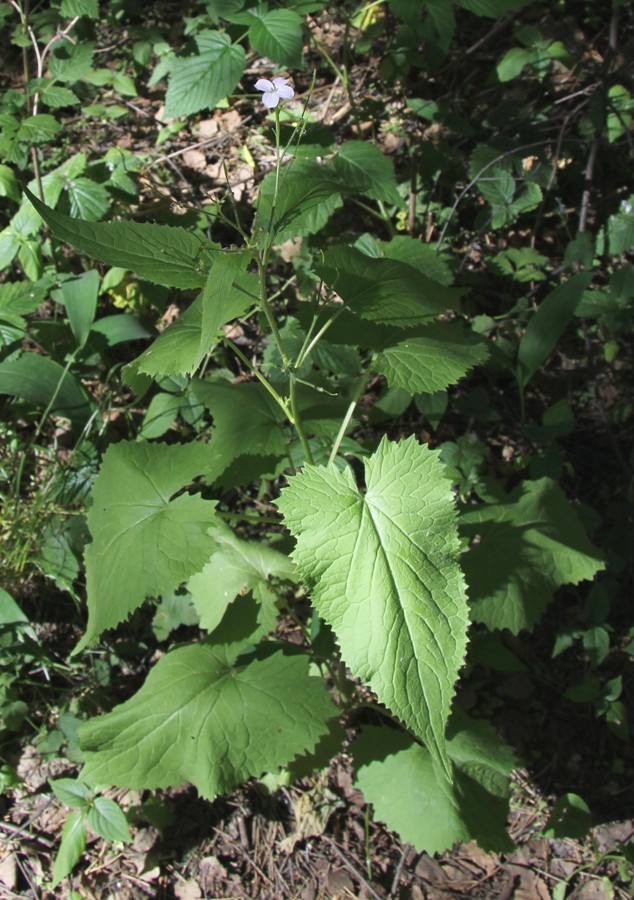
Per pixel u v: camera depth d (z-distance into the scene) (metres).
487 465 0.89
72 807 0.71
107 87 1.16
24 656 0.76
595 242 0.99
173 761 0.59
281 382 0.74
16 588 0.80
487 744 0.66
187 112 0.86
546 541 0.67
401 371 0.58
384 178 0.85
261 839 0.72
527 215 1.03
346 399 0.77
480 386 0.92
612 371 0.94
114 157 0.96
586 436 0.92
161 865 0.70
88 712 0.76
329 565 0.49
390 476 0.51
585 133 0.96
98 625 0.57
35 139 0.86
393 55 0.99
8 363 0.84
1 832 0.72
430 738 0.46
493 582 0.65
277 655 0.64
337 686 0.73
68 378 0.85
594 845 0.71
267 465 0.68
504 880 0.70
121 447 0.64
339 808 0.73
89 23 1.03
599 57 1.09
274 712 0.60
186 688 0.62
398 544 0.49
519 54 0.95
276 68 1.12
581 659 0.81
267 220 0.57
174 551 0.59
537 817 0.73
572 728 0.78
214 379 0.75
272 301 0.97
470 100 1.09
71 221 0.48
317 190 0.58
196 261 0.51
